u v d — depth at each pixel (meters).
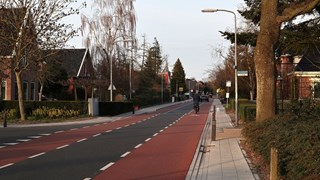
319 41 18.98
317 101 17.28
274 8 14.82
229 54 54.44
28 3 30.52
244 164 11.95
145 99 67.06
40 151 15.02
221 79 70.19
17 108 34.69
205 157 13.80
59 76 54.44
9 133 22.34
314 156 7.16
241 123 27.61
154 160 13.13
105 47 53.97
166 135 21.47
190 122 31.69
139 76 71.38
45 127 27.23
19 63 32.28
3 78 39.56
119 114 44.00
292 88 31.89
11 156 13.73
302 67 37.19
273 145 9.78
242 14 21.03
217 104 75.62
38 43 31.20
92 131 23.84
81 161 12.75
